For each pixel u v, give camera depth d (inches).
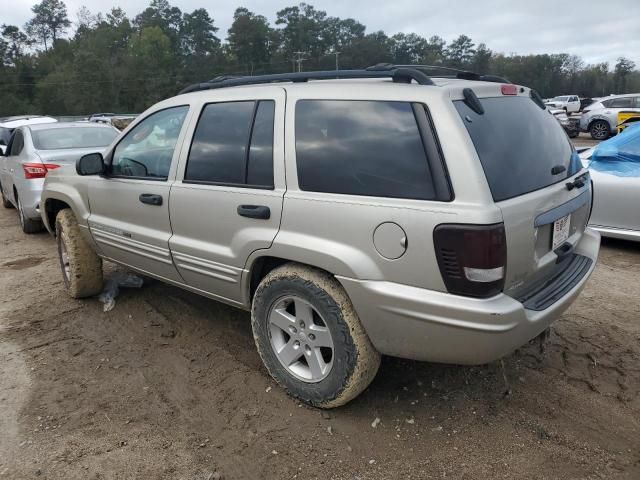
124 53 4079.7
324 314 112.7
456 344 100.0
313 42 4298.7
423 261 98.4
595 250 136.1
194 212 136.7
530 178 109.8
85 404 128.2
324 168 112.6
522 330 100.3
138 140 157.9
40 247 276.7
